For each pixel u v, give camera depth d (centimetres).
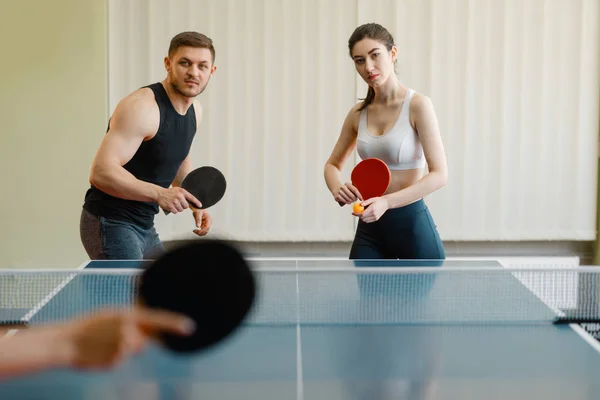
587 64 487
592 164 493
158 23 471
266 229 485
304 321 203
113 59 473
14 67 469
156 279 93
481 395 147
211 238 97
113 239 305
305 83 479
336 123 481
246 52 475
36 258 480
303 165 483
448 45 480
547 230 495
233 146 480
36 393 142
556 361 170
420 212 317
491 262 293
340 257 497
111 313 78
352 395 146
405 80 482
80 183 477
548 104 488
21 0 466
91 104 473
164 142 307
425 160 322
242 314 96
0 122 471
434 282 249
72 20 468
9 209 476
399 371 162
